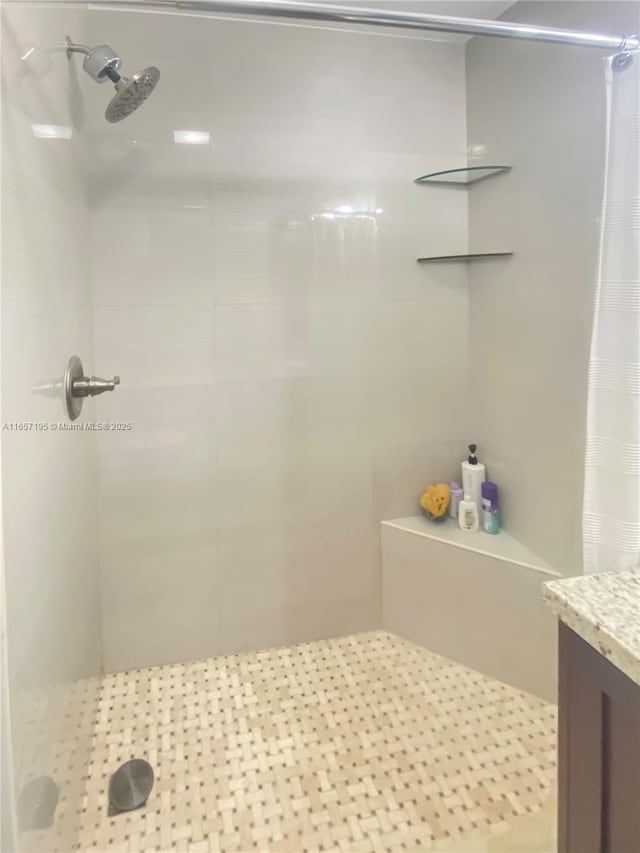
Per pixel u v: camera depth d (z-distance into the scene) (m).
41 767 1.03
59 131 1.30
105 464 1.80
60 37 1.29
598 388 1.11
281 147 1.80
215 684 1.86
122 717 1.71
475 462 2.02
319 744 1.61
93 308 1.71
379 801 1.43
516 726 1.66
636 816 0.87
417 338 2.01
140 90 1.28
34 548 1.02
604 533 1.12
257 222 1.82
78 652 1.46
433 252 1.99
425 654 2.00
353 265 1.92
